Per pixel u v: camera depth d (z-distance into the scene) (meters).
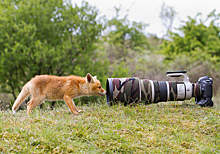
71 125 4.61
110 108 6.08
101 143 4.01
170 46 26.38
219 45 25.36
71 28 15.47
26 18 14.61
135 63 22.78
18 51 13.19
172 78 20.34
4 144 3.48
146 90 6.59
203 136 4.69
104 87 10.59
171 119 5.43
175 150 4.00
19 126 4.23
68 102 5.98
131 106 6.34
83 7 16.05
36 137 3.84
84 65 14.89
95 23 16.00
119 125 4.81
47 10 14.80
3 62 12.64
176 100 6.86
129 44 28.36
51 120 4.85
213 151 4.04
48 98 6.10
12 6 14.30
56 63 14.15
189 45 25.56
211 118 5.57
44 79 6.00
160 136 4.52
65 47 14.52
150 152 3.86
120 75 15.46
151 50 28.64
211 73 21.53
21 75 14.66
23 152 3.40
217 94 18.77
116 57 24.19
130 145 3.98
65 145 3.76
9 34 14.04
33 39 14.09
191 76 21.25
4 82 13.91
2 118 4.85
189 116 5.70
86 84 6.41
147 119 5.39
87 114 5.58
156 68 21.98
